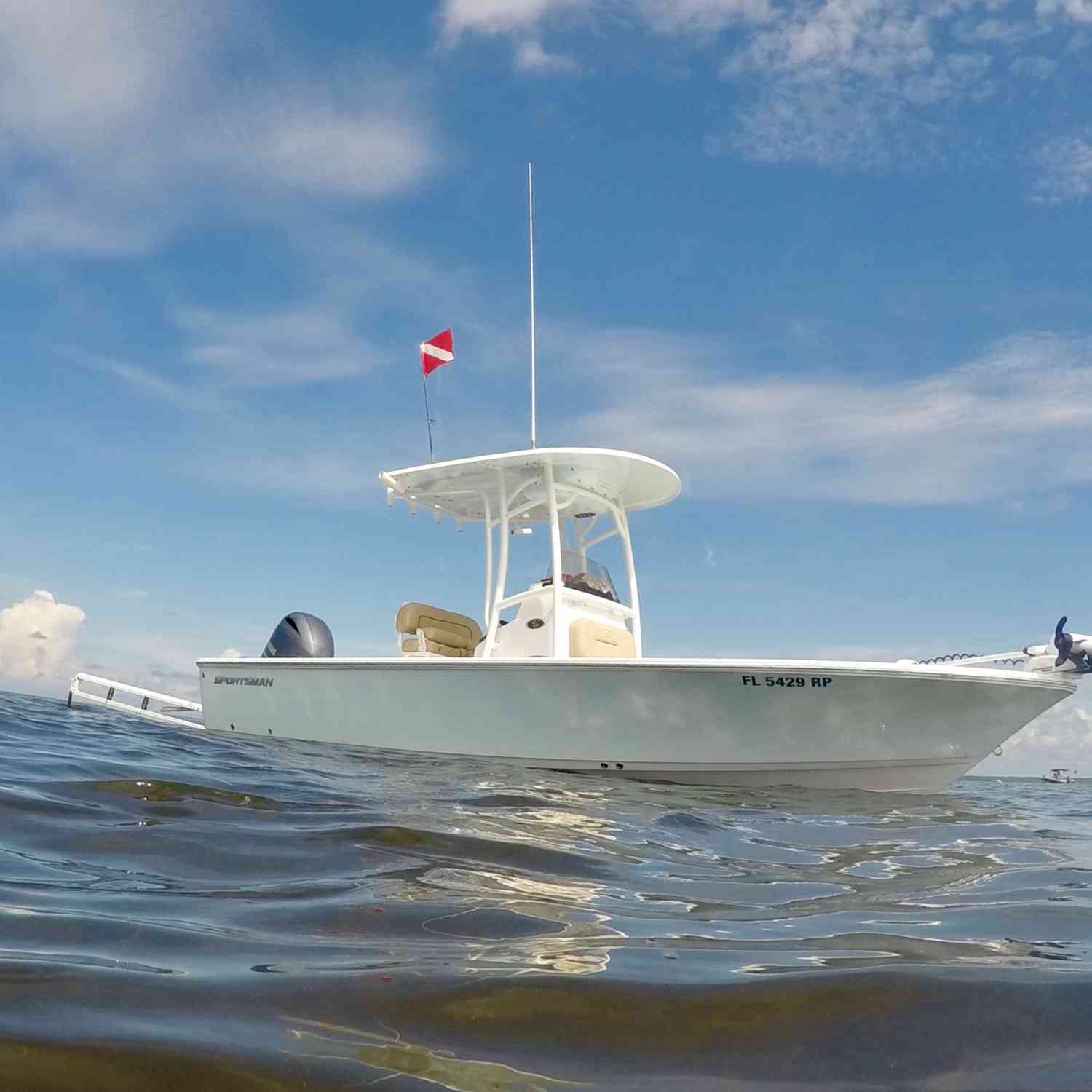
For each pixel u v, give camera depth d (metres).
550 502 9.81
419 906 2.40
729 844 4.28
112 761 5.49
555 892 2.74
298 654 11.02
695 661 7.76
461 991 1.64
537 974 1.76
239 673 10.47
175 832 3.29
